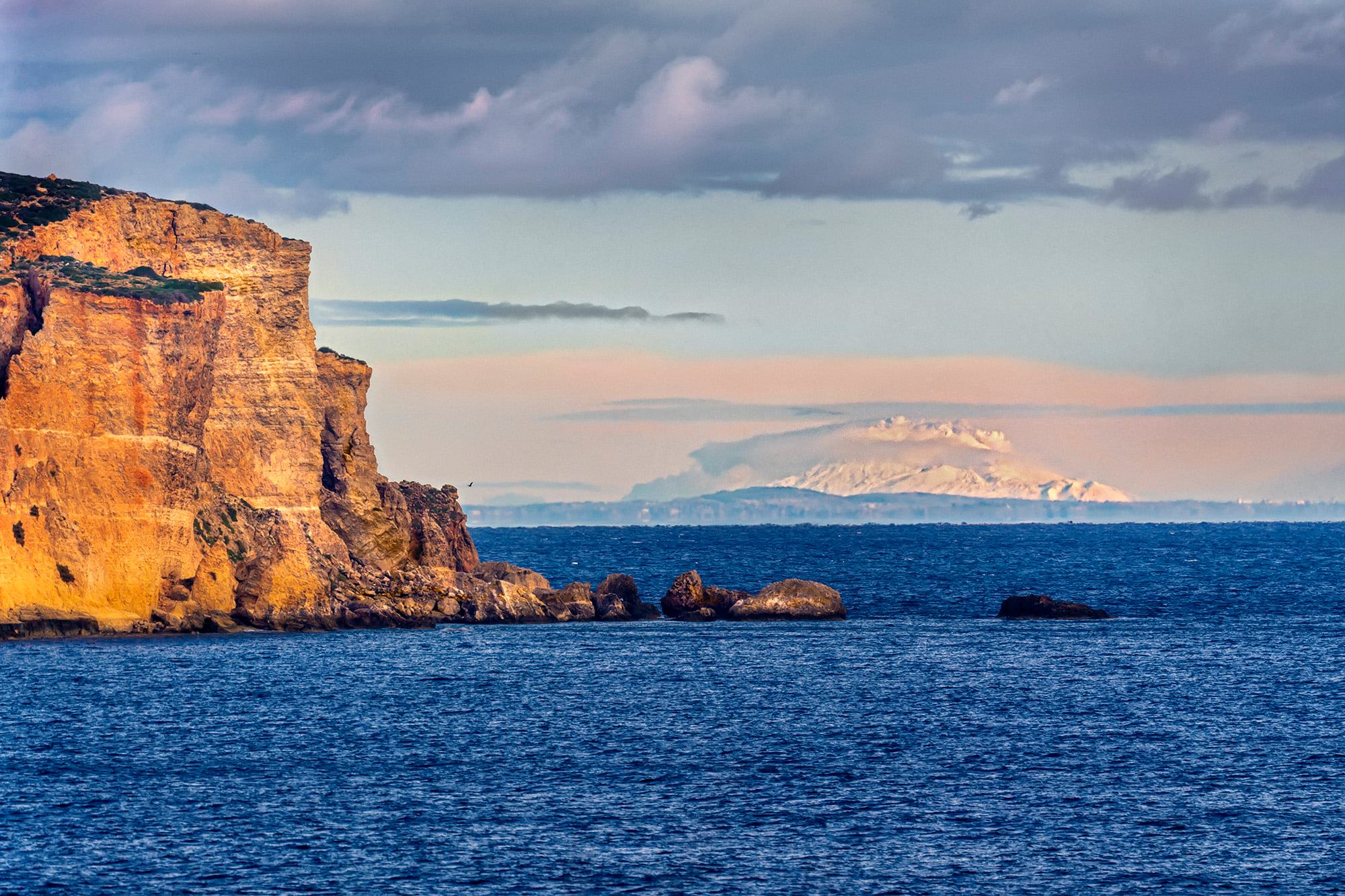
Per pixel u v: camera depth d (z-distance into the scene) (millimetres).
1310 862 141875
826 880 135625
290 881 133250
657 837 148750
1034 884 135000
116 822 151750
